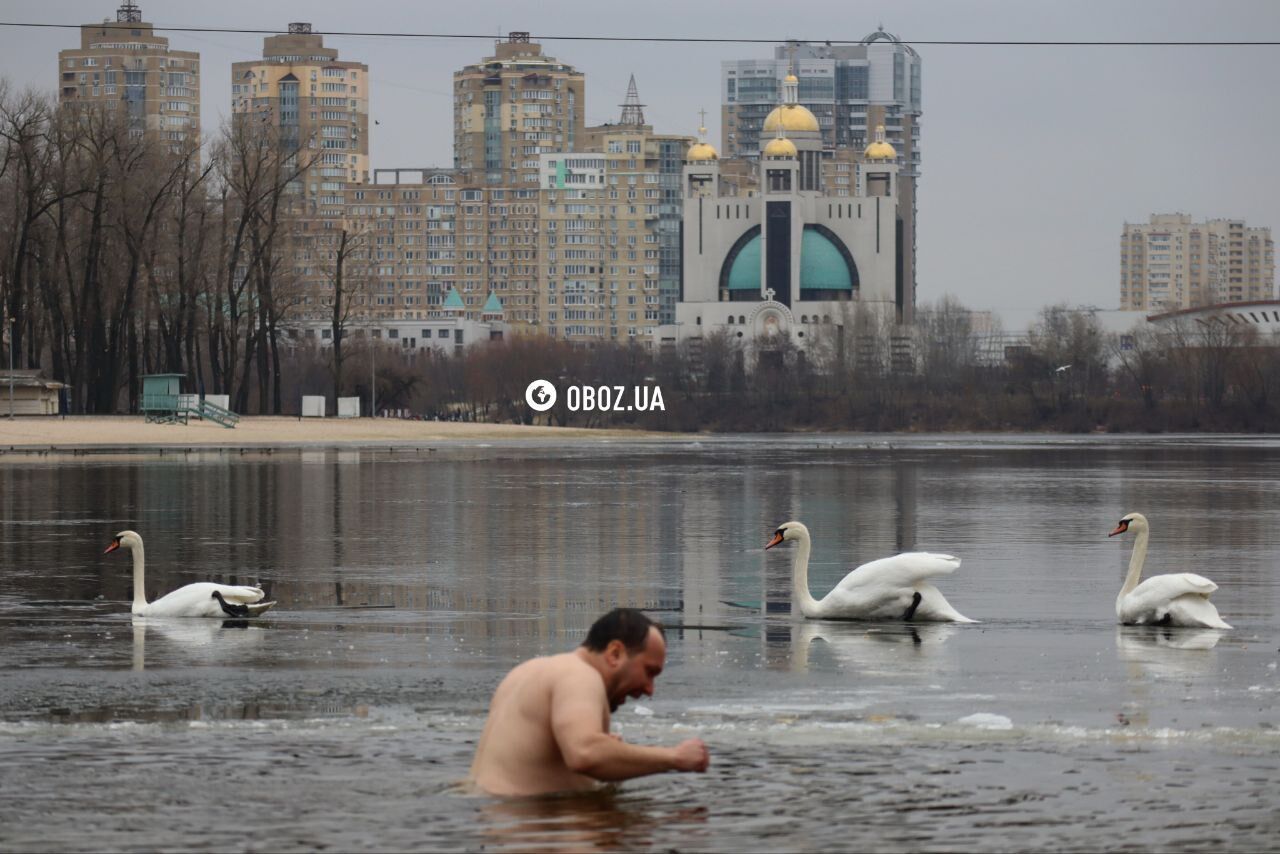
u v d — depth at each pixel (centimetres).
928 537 4528
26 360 16038
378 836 1366
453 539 4434
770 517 5266
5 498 6000
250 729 1816
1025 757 1666
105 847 1347
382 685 2125
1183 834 1383
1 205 13912
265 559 3881
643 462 9888
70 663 2302
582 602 3081
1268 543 4331
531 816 1416
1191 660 2344
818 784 1545
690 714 1911
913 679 2175
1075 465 9575
